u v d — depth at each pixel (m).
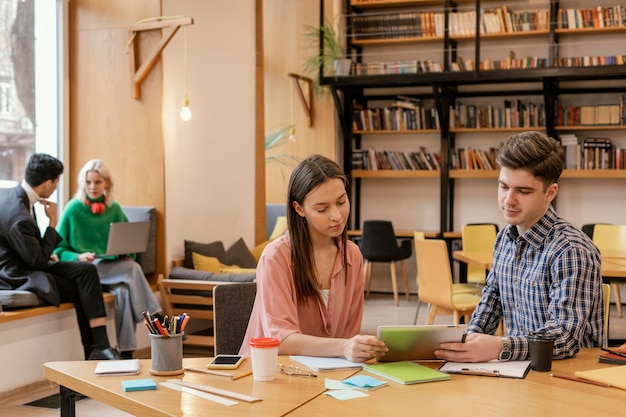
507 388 1.99
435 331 2.21
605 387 2.00
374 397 1.90
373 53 9.73
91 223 5.69
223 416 1.75
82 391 2.08
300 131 9.59
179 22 6.00
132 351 5.48
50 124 6.31
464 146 9.40
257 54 7.67
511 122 8.98
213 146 7.02
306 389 1.98
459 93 9.30
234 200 7.35
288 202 2.47
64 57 6.39
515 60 8.73
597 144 8.62
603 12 8.48
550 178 2.30
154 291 6.13
